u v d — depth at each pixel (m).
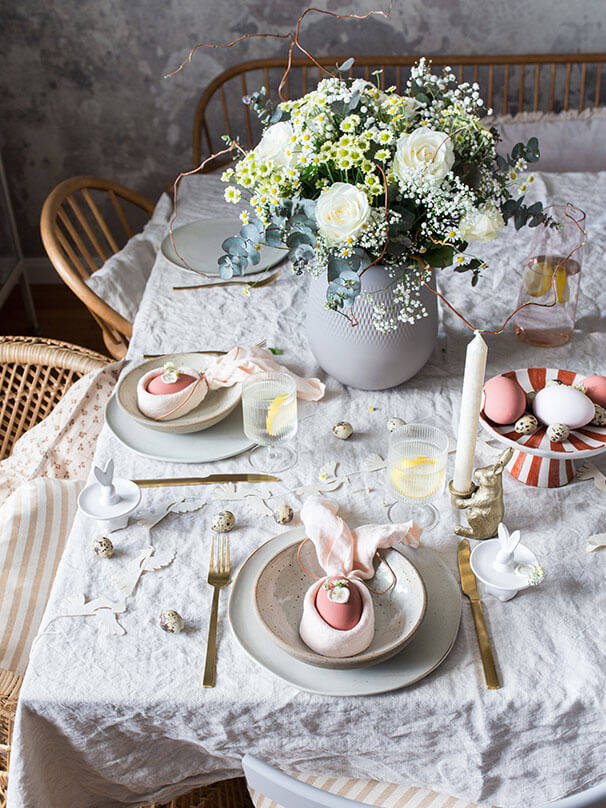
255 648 0.87
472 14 2.64
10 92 2.82
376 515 1.05
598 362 1.33
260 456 1.16
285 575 0.93
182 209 1.96
